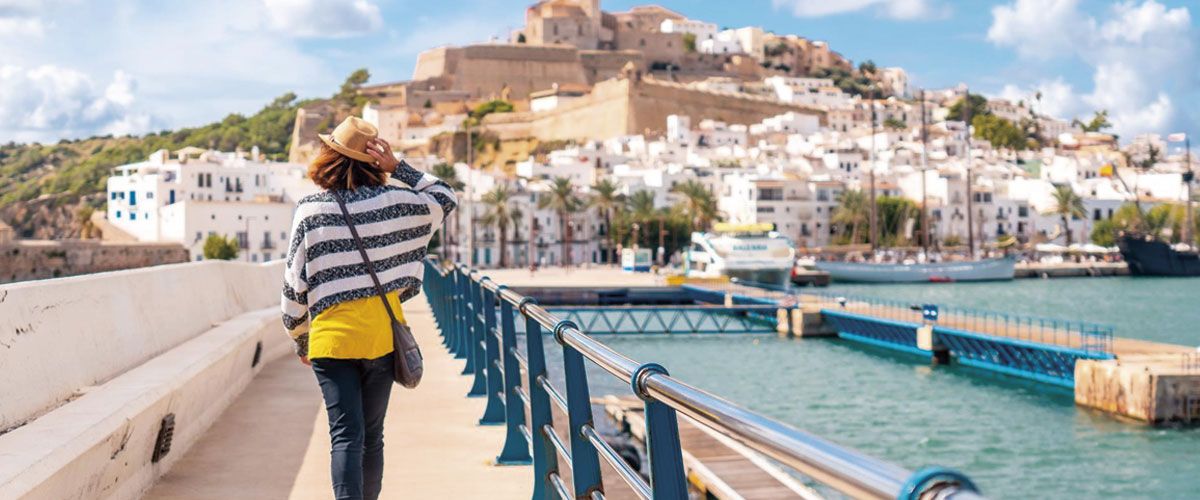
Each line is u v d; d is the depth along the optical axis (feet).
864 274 377.09
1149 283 399.03
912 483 5.02
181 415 25.27
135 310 26.96
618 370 11.28
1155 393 101.91
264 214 388.57
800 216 460.14
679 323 214.90
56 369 20.16
